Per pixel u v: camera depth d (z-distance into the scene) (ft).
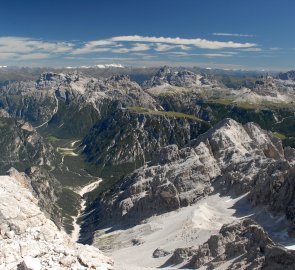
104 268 247.29
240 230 485.56
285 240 560.61
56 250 246.68
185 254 526.16
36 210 293.43
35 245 246.88
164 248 621.72
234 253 435.94
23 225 272.31
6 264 228.22
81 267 236.43
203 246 487.20
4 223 269.23
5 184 328.70
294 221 588.50
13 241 250.98
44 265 227.40
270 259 376.89
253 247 416.05
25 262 222.07
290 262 358.84
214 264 433.48
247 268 385.70
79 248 281.74
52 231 277.23
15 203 287.69
